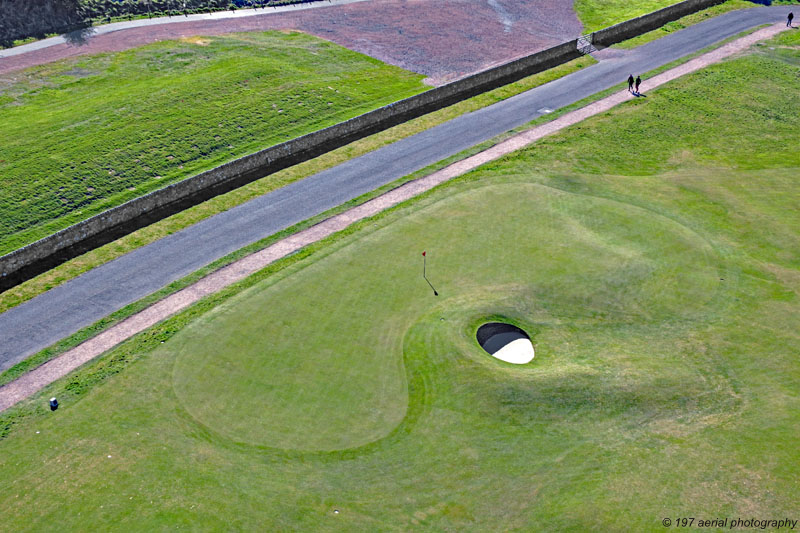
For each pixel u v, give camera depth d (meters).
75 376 37.91
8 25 78.69
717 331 41.12
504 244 48.53
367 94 72.88
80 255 48.31
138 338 40.53
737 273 46.41
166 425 34.59
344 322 41.19
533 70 78.44
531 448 33.25
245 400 35.94
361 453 32.97
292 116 67.69
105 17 84.88
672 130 66.31
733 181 58.06
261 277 45.59
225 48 79.94
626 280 45.22
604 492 30.83
